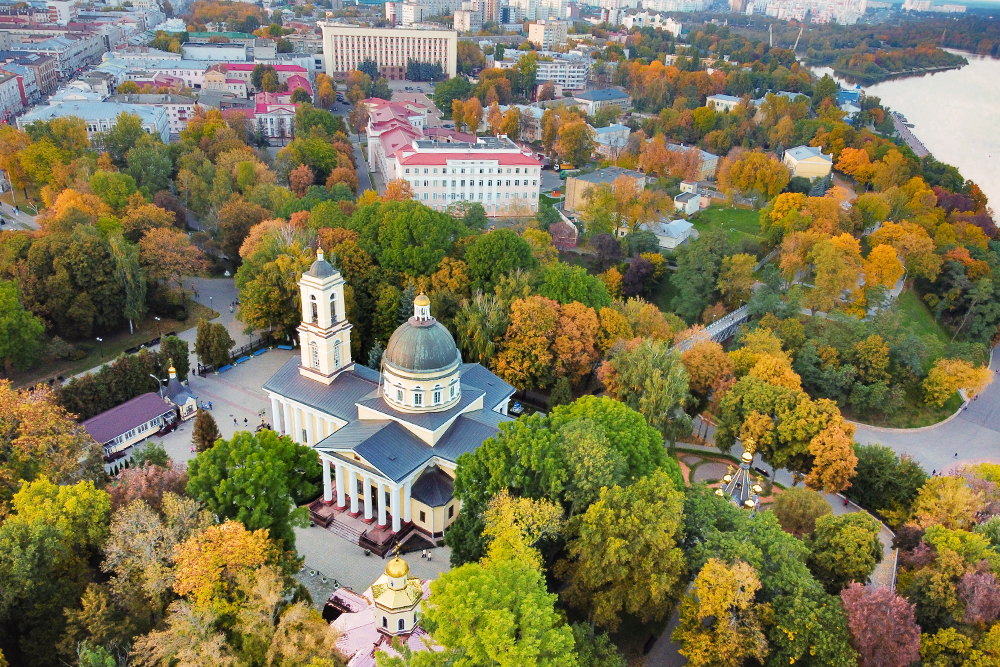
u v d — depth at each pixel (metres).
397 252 166.62
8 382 108.62
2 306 142.25
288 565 92.06
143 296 171.38
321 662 71.50
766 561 88.94
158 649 73.81
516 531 87.12
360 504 118.62
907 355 174.12
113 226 191.62
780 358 154.38
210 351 154.88
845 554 95.00
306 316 123.44
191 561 80.00
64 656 79.75
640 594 86.44
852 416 174.38
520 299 151.75
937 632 87.31
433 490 110.62
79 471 105.06
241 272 170.12
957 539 94.69
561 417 108.56
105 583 84.81
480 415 120.56
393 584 82.31
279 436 133.50
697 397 153.88
